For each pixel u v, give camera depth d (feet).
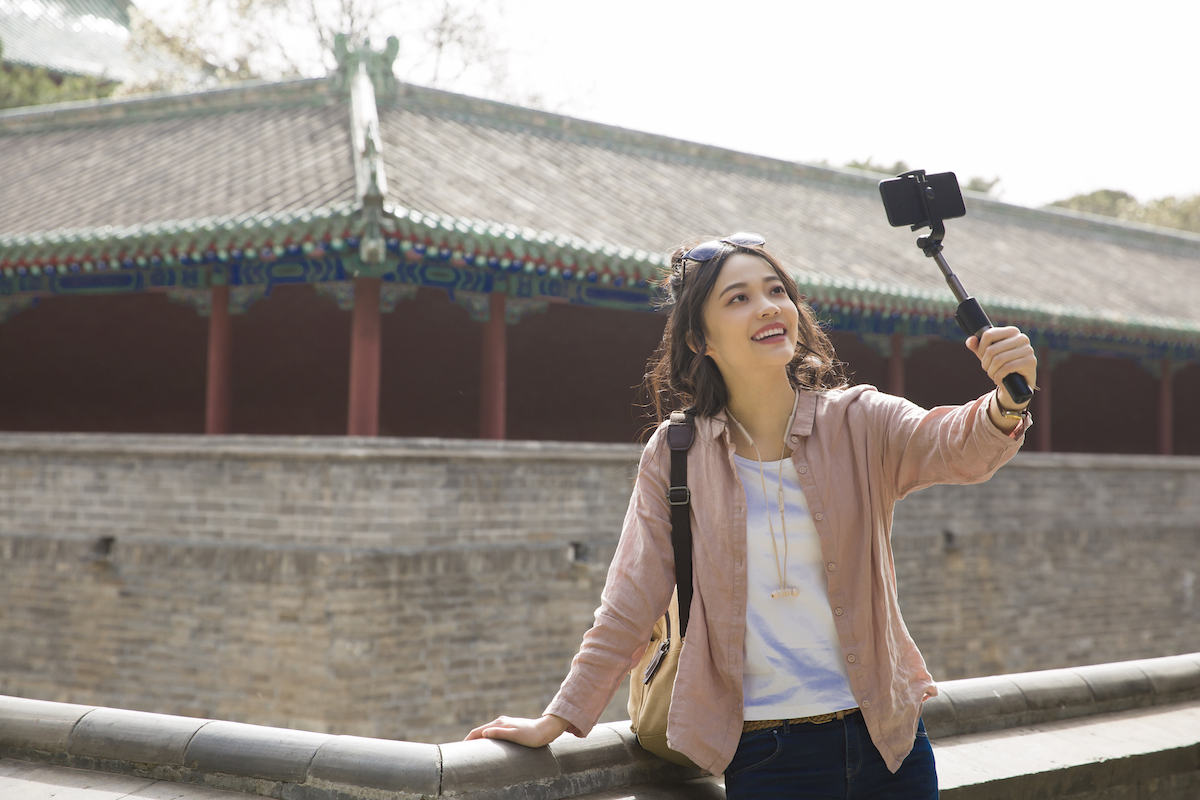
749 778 6.38
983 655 41.45
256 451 30.17
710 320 6.61
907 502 40.27
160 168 38.65
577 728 6.77
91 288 35.86
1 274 33.83
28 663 32.42
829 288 37.91
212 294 33.94
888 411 6.40
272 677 29.63
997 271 50.67
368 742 7.12
